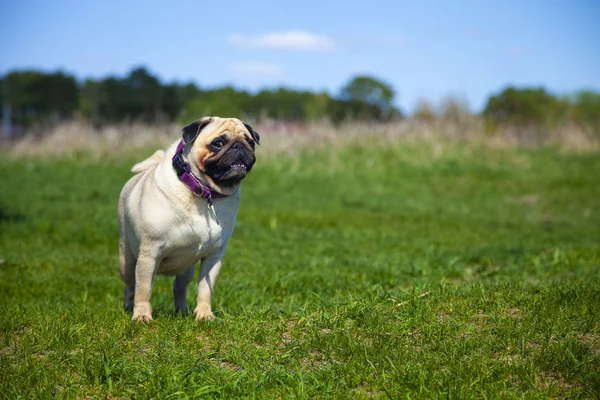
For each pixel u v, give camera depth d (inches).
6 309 218.5
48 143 832.3
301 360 168.2
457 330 185.0
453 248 386.0
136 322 193.5
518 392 145.8
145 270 199.6
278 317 201.9
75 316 205.6
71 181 663.8
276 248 382.3
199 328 190.1
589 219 548.4
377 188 670.5
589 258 325.1
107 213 484.7
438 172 735.1
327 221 482.6
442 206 594.6
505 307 205.9
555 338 177.3
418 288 230.7
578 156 836.0
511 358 165.3
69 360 166.7
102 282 287.4
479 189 673.0
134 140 826.8
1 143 868.0
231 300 258.7
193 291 277.0
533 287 225.8
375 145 831.7
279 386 152.1
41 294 269.6
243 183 672.4
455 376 151.6
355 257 353.7
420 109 938.1
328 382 151.5
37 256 339.3
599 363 157.2
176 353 169.2
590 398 142.8
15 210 481.4
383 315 196.7
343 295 245.8
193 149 193.5
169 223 195.2
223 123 196.2
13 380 152.7
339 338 176.4
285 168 741.3
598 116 1094.4
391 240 412.2
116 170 737.0
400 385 149.1
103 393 149.1
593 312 195.0
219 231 201.3
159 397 144.9
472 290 221.3
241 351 172.1
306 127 878.4
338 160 766.5
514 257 345.1
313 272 310.7
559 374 155.2
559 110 1082.1
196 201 195.6
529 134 987.9
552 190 663.8
